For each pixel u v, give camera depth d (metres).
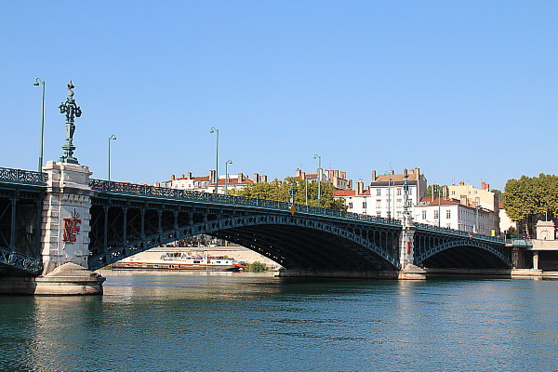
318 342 36.50
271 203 74.75
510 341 38.00
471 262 143.00
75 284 50.16
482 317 49.34
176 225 60.50
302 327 42.16
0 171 45.50
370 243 94.62
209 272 134.38
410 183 171.88
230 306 54.03
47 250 49.03
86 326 38.69
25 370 28.12
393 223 102.62
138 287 77.81
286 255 106.12
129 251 55.38
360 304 58.19
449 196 198.25
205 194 64.31
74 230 50.50
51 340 34.28
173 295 64.56
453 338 38.81
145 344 34.28
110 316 43.19
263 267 138.88
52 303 46.44
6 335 35.16
